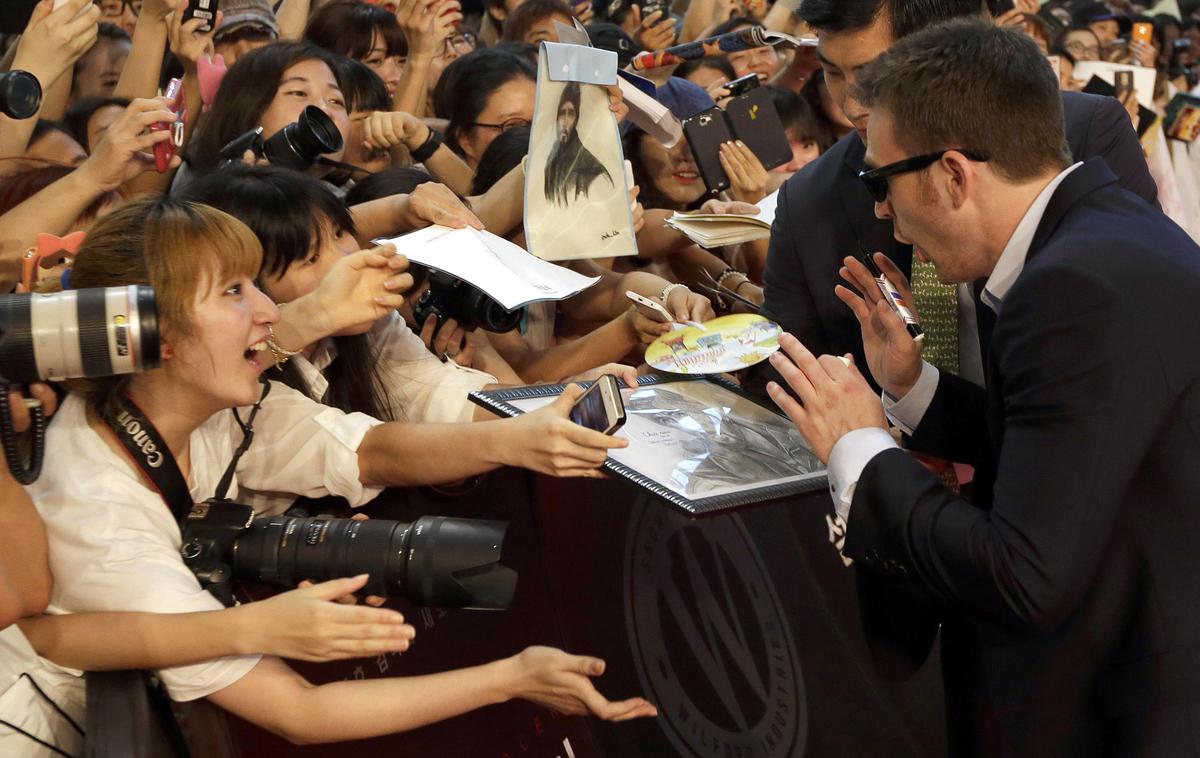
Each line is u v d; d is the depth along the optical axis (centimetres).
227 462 182
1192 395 148
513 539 203
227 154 231
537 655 160
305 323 181
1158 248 153
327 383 201
